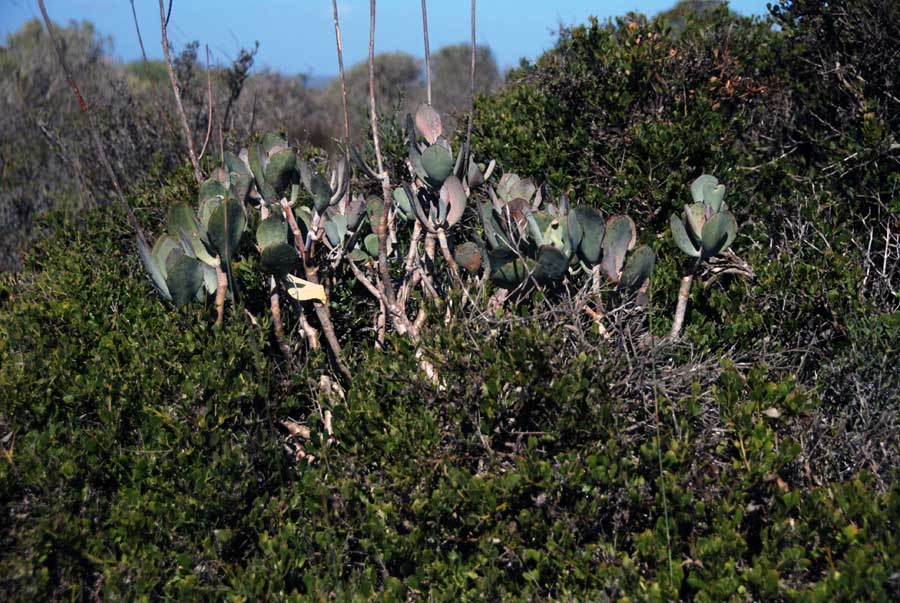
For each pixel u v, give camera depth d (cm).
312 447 298
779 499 252
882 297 363
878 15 474
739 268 384
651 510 260
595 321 294
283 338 325
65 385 316
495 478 262
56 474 278
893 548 228
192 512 274
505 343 290
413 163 344
